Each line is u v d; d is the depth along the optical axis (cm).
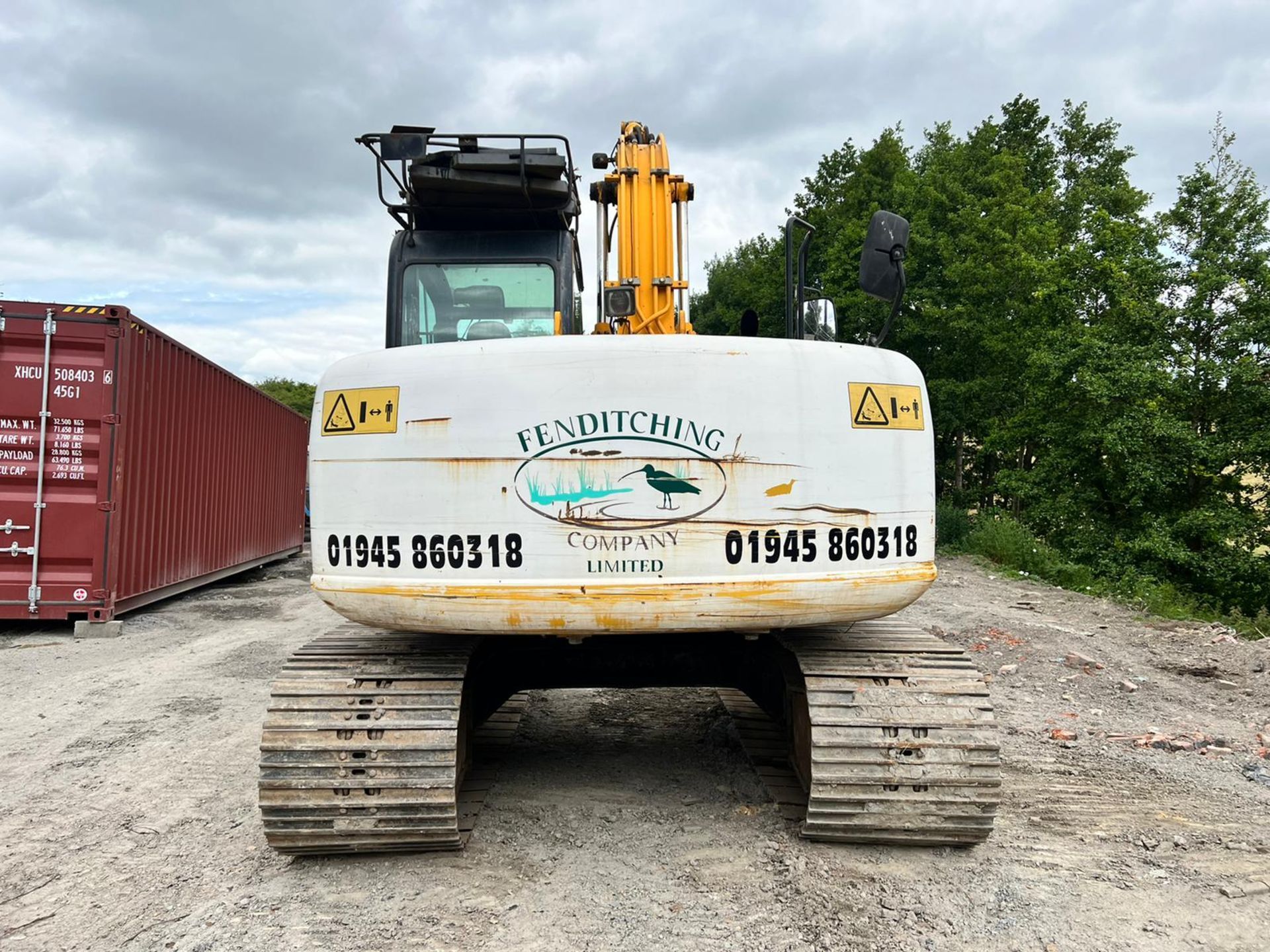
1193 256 1895
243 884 328
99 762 480
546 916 303
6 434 846
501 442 311
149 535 953
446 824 325
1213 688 690
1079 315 1944
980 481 2750
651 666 436
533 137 507
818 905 309
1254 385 1712
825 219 2695
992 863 344
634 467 309
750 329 457
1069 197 2634
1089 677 707
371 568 320
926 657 369
